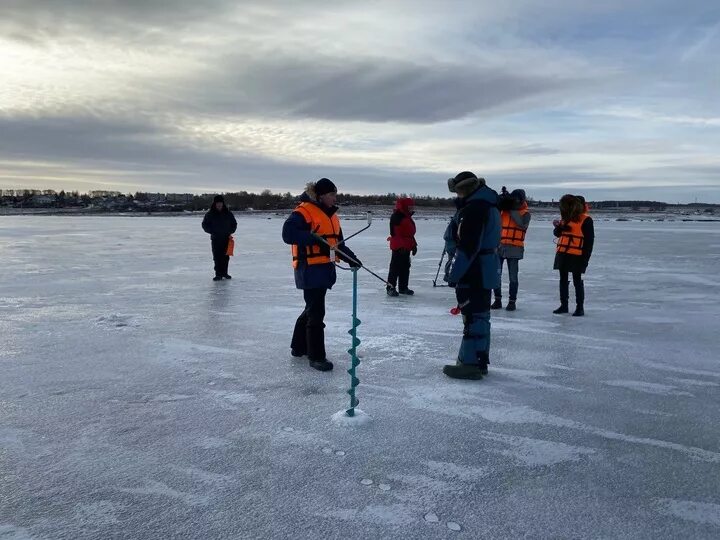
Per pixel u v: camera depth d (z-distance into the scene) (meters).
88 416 4.10
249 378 5.01
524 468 3.36
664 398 4.59
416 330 6.99
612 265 15.58
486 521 2.80
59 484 3.13
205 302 8.97
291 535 2.68
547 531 2.73
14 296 9.49
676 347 6.25
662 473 3.32
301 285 5.27
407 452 3.55
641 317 7.98
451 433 3.85
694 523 2.81
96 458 3.44
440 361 5.61
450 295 9.85
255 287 10.70
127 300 9.14
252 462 3.39
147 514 2.84
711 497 3.05
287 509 2.89
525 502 2.98
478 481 3.20
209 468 3.31
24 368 5.25
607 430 3.93
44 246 21.30
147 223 54.53
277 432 3.83
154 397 4.50
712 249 21.78
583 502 2.99
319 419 4.06
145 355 5.75
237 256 17.66
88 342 6.27
